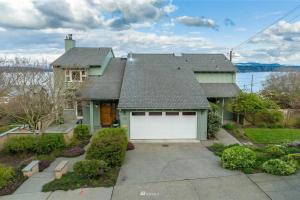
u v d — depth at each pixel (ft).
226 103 71.72
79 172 32.58
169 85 62.23
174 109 54.24
